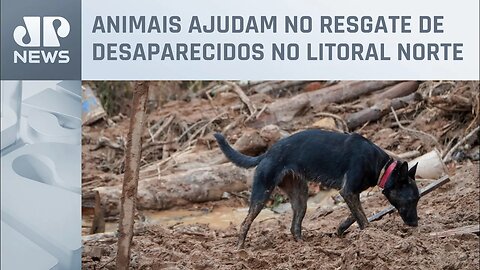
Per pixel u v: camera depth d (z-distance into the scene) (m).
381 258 5.19
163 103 11.95
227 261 5.55
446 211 6.86
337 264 5.36
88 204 8.17
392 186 5.86
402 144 9.44
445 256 5.30
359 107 10.41
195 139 10.39
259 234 6.60
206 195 8.64
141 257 5.64
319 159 5.91
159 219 8.21
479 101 8.91
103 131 10.95
